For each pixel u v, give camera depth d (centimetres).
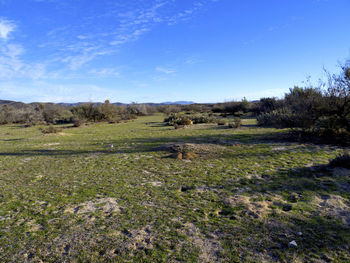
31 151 1031
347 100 875
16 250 281
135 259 255
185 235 299
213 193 440
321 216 332
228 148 889
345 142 869
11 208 406
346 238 275
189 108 5581
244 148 877
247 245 273
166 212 368
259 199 401
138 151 923
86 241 294
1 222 356
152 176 570
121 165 699
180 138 1248
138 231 314
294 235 288
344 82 885
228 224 322
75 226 335
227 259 249
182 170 614
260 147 883
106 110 3478
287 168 581
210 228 314
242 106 3816
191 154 784
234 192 439
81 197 447
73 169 672
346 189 424
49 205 414
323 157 675
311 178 495
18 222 354
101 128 2219
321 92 977
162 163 704
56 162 780
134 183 520
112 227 327
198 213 360
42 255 269
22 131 2214
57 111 3816
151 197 433
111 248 277
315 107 977
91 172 631
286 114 1145
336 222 313
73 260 258
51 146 1161
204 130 1614
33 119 3706
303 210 352
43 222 351
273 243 274
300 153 745
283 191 432
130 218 352
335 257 244
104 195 452
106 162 747
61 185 525
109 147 1048
